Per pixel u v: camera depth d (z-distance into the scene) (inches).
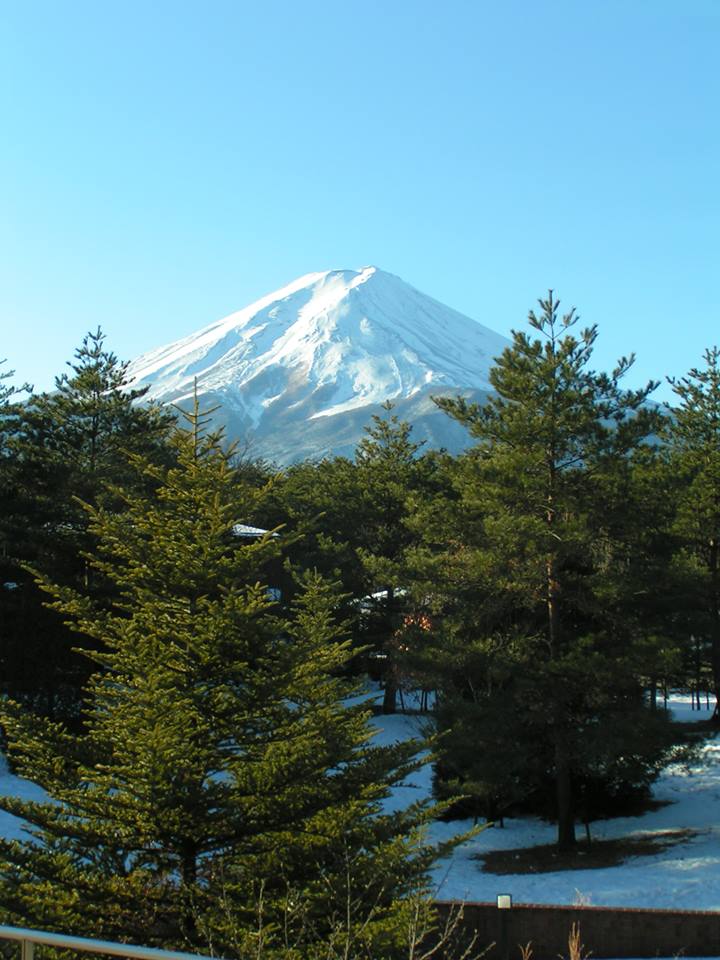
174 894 413.1
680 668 1067.9
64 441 1266.0
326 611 518.3
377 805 480.4
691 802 1102.4
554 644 976.3
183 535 459.2
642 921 577.6
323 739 447.2
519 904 588.1
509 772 936.9
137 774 402.3
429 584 1030.4
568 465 1013.2
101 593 1087.0
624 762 952.9
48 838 427.5
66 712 1134.4
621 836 999.0
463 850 979.3
